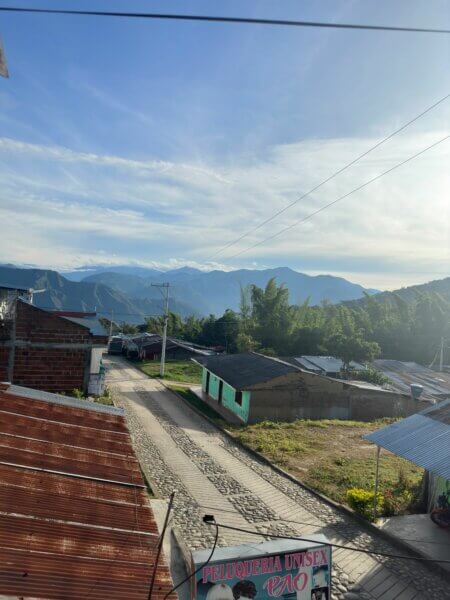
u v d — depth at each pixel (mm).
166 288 41906
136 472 6664
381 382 36688
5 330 16500
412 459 11531
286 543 7691
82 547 4668
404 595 9578
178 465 17141
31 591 3832
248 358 33500
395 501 13852
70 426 7754
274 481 16047
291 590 7414
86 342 17422
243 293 64562
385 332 56406
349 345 42094
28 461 6141
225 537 11594
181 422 24484
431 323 55031
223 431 23016
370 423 26000
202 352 56844
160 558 4867
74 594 3977
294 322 57375
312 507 13891
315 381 27297
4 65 4742
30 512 4984
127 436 7902
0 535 4422
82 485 5902
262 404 26359
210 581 7023
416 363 49000
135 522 5418
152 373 42375
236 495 14570
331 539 11875
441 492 13078
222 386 31016
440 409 14078
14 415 7602
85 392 17453
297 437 22078
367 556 11070
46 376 17000
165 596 4312
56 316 17094
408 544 11422
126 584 4320
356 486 15289
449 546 11398
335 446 20781
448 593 9711
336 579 10039
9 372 16578
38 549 4418
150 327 78375
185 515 12734
